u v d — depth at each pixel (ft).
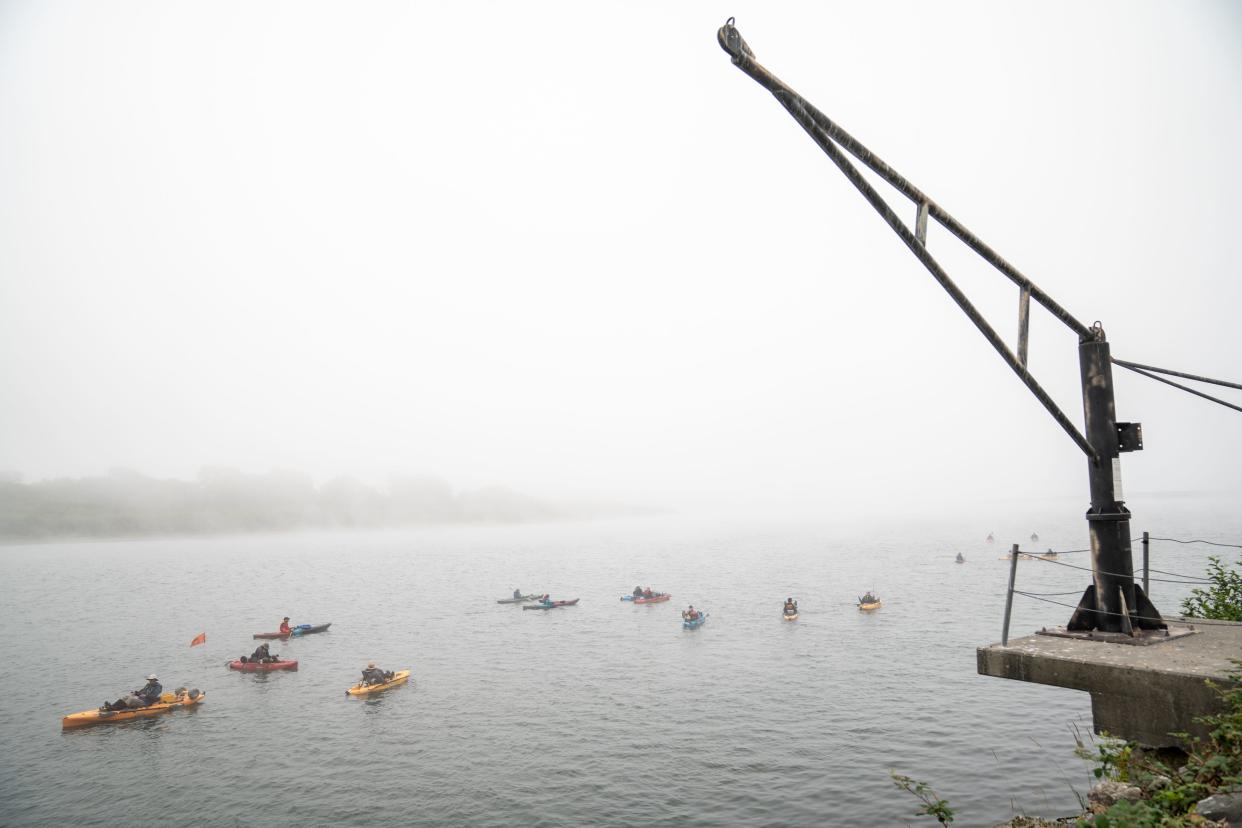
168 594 228.84
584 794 69.15
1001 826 25.54
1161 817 17.49
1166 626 24.45
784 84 14.57
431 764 78.38
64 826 68.13
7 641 155.94
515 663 122.72
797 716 87.56
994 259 20.42
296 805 70.13
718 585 212.84
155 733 92.07
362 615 180.86
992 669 23.68
